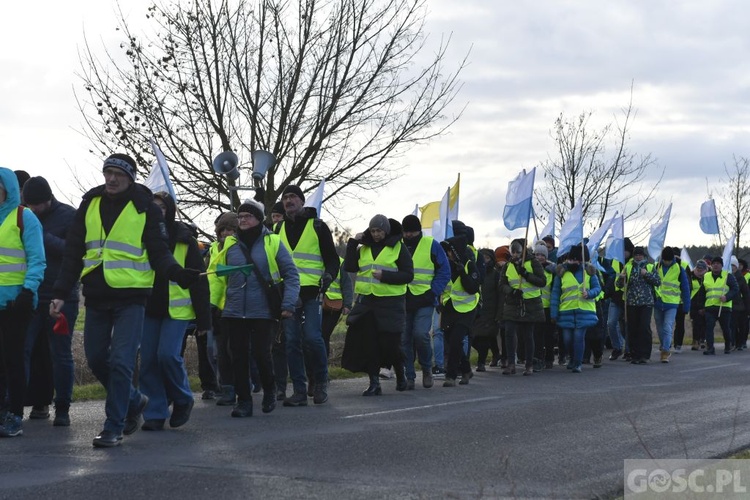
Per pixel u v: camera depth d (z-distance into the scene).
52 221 9.82
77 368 14.09
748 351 23.83
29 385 9.84
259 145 19.05
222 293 10.60
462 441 8.35
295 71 18.95
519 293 15.84
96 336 8.19
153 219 8.12
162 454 7.68
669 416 10.02
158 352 9.00
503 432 8.89
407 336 13.66
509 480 6.77
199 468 7.07
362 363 12.45
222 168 15.04
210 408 11.15
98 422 9.81
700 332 24.27
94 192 8.17
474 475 6.93
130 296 8.02
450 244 13.98
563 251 17.89
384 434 8.73
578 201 17.80
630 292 18.86
